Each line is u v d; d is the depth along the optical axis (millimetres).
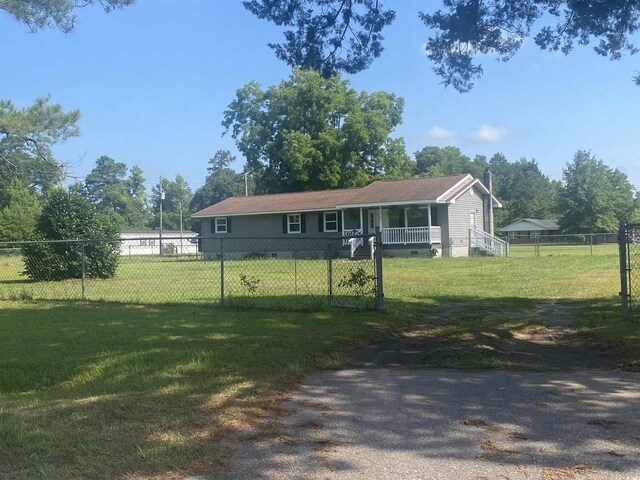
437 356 7402
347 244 33125
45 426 4574
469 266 23438
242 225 38031
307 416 4949
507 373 6465
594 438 4320
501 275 18906
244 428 4617
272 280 17938
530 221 83812
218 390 5625
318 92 46469
